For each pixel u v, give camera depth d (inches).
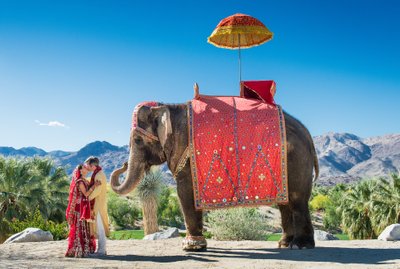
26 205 1027.3
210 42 434.3
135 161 347.6
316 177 354.3
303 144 334.6
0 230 1008.9
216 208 325.4
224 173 325.7
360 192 1434.5
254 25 398.3
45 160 1214.3
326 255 311.4
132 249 366.0
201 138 329.4
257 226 618.2
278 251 335.3
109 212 2007.9
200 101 346.3
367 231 1412.4
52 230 677.3
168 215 2092.8
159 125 340.2
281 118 335.3
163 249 364.2
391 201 1304.1
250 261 291.1
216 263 285.4
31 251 350.6
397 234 434.0
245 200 324.2
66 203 1147.9
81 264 283.9
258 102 347.6
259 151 326.6
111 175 359.3
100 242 325.1
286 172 326.6
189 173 332.5
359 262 281.6
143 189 816.9
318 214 2733.8
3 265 273.7
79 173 323.6
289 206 343.0
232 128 330.0
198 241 340.5
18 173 1068.5
